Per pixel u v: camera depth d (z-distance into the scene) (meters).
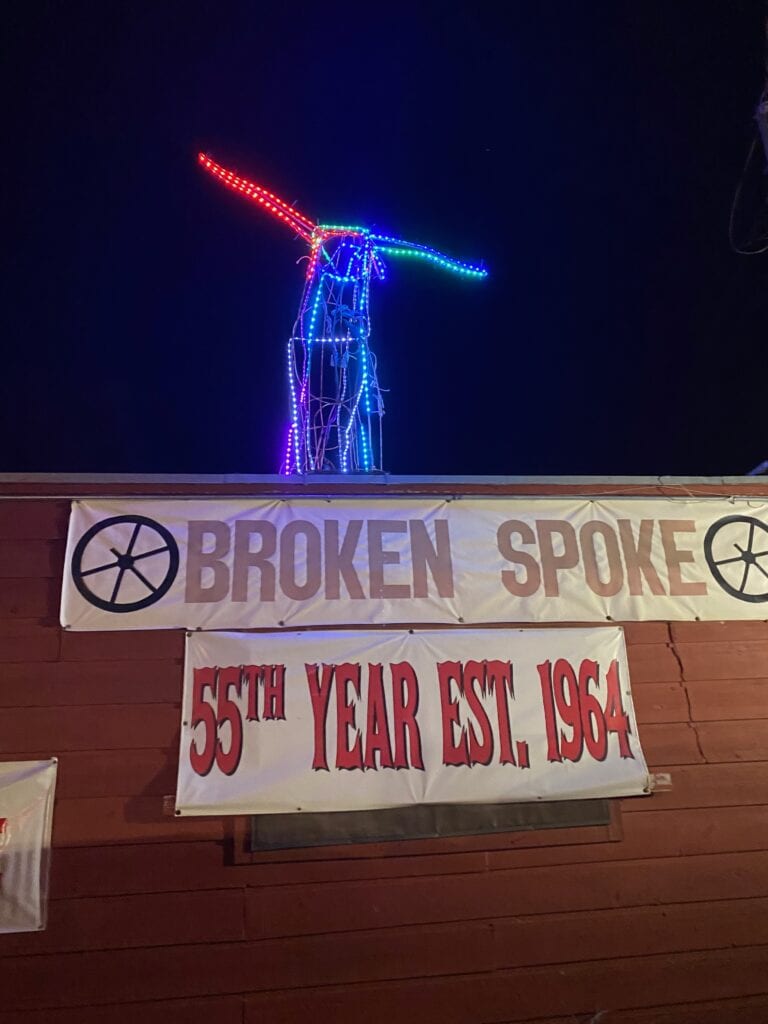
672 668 4.53
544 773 4.18
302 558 4.42
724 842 4.22
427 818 4.04
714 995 3.95
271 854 3.90
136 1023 3.60
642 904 4.05
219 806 3.92
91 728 4.00
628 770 4.26
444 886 3.95
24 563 4.24
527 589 4.54
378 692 4.21
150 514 4.38
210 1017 3.64
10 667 4.05
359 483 4.66
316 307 7.47
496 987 3.83
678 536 4.77
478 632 4.40
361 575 4.43
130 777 3.95
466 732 4.20
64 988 3.62
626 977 3.93
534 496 4.73
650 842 4.18
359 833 3.97
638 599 4.61
